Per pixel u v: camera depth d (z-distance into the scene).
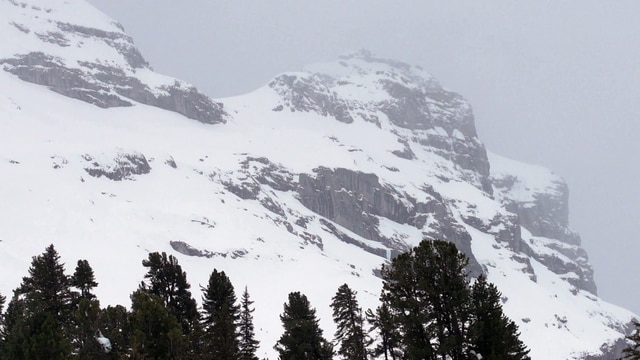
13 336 40.34
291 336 51.91
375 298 131.12
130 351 38.59
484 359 35.03
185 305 49.28
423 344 37.44
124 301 106.44
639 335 31.95
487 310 36.31
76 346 42.06
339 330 52.94
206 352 43.38
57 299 49.25
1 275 102.75
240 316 53.78
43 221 131.50
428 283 37.03
